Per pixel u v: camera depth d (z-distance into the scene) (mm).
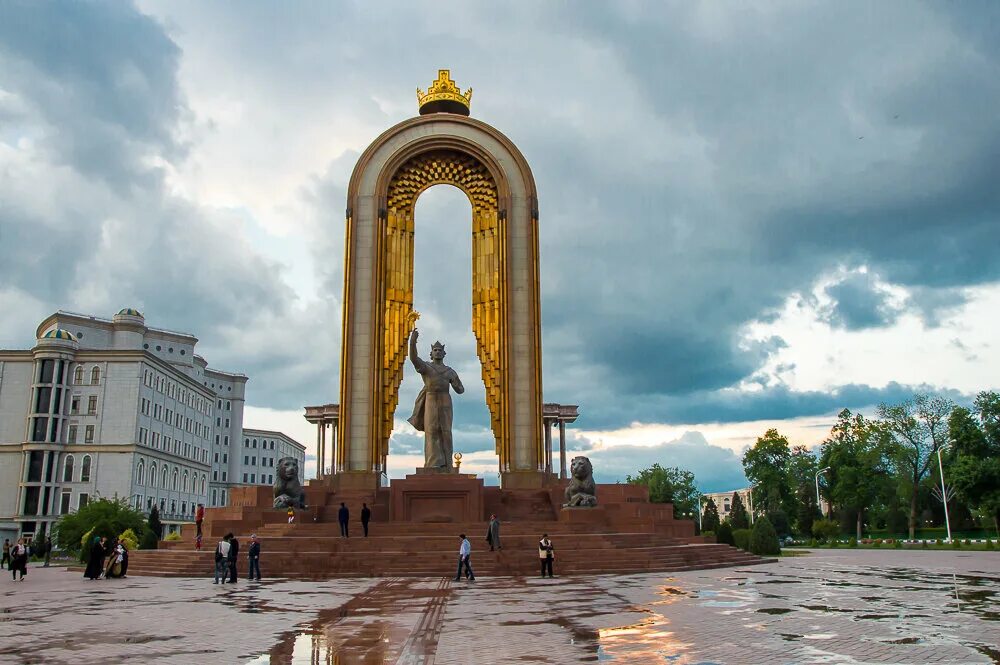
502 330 38469
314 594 18688
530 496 35281
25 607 17047
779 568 29250
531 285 38875
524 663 10039
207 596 18703
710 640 11719
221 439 118750
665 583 21219
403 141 40438
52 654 11016
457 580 21797
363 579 22734
